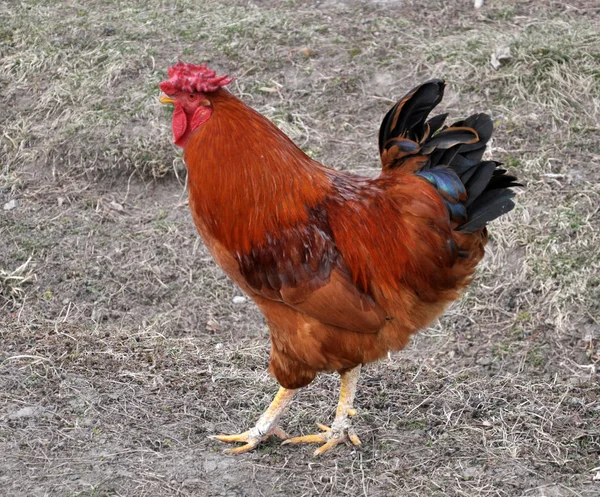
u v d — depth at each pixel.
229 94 2.74
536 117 3.53
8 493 2.73
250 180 2.72
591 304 3.10
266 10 4.02
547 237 3.24
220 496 2.74
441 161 2.76
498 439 2.86
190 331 3.18
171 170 3.51
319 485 2.78
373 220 2.74
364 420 2.92
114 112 3.60
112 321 3.20
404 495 2.75
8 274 3.26
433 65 3.69
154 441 2.85
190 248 3.36
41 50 3.80
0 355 3.04
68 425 2.87
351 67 3.72
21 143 3.58
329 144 3.55
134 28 3.88
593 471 2.79
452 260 2.75
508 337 3.10
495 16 3.92
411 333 2.79
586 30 3.75
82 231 3.39
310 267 2.72
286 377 2.80
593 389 2.96
